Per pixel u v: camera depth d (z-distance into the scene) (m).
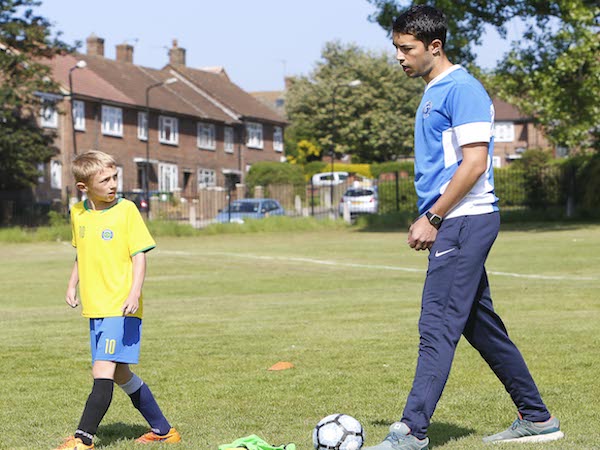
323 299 16.22
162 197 51.47
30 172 49.69
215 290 19.81
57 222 42.66
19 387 8.02
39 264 27.88
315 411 6.79
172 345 10.32
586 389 7.24
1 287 21.47
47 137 50.50
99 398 5.53
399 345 9.89
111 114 66.38
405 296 16.27
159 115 70.75
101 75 68.88
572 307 13.06
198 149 74.62
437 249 5.33
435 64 5.46
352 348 9.76
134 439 6.05
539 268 22.12
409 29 5.40
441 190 5.39
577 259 24.02
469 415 6.50
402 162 87.19
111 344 5.59
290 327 11.80
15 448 5.84
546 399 6.89
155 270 24.95
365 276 22.22
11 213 47.97
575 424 6.08
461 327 5.29
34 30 48.25
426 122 5.44
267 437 5.98
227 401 7.24
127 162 67.62
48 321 13.74
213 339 10.79
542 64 36.81
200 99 77.06
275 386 7.77
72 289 5.87
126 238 5.68
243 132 79.31
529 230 37.00
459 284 5.29
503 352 5.53
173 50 81.56
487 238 5.32
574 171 43.66
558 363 8.37
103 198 5.72
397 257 27.70
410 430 5.13
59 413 6.96
